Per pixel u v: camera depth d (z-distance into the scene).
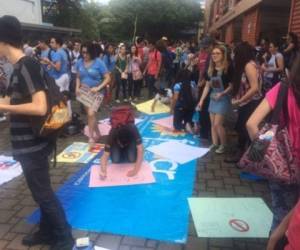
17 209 4.10
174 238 3.57
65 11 31.67
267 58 8.67
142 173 5.07
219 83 5.79
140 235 3.62
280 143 2.32
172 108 8.31
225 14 24.58
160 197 4.43
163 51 11.68
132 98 11.53
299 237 1.54
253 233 3.66
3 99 3.16
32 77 2.87
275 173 2.34
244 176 5.16
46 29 16.47
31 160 3.03
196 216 3.96
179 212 4.07
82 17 32.75
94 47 6.03
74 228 3.72
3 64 6.38
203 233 3.65
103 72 6.14
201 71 7.15
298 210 1.60
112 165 5.31
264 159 2.35
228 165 5.59
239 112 5.46
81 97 6.19
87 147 6.23
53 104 2.96
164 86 12.15
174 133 7.23
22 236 3.58
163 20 43.31
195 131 7.23
